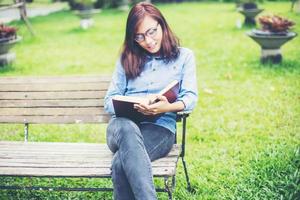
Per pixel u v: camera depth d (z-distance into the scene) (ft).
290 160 13.01
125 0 56.80
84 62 28.02
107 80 12.38
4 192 12.52
